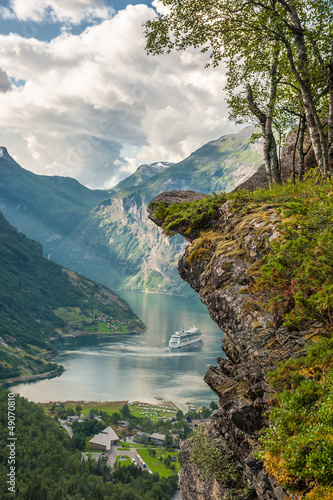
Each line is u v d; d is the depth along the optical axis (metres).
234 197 11.48
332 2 11.06
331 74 10.35
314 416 3.68
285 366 4.62
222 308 7.88
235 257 8.74
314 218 5.78
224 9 11.96
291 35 12.16
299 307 5.23
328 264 4.87
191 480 10.09
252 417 5.18
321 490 3.14
